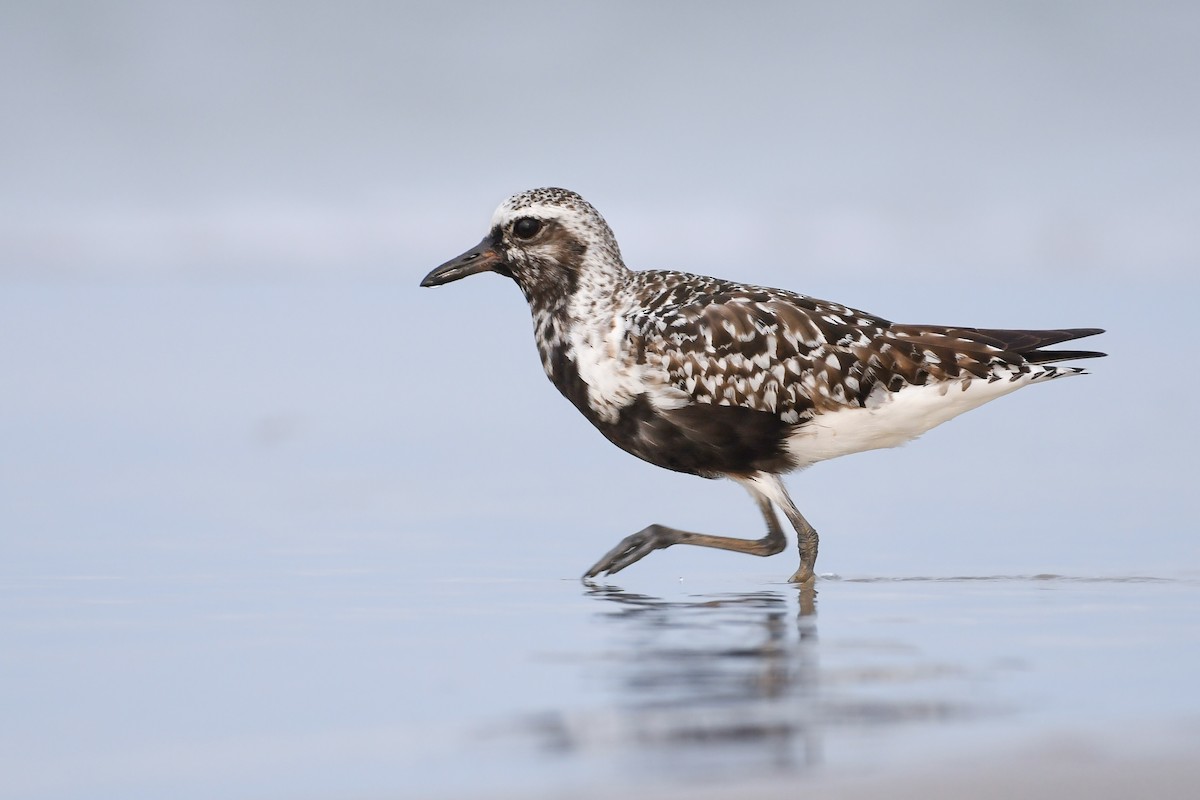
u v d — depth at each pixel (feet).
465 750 26.91
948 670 32.48
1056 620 37.93
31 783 25.70
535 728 28.25
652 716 28.86
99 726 28.86
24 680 32.24
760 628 37.19
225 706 30.12
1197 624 37.37
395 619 38.37
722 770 25.36
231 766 26.40
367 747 27.27
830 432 46.19
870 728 27.84
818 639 35.76
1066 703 29.63
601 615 39.01
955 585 43.11
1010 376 45.78
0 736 28.27
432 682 31.81
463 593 41.98
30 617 38.29
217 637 36.22
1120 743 26.76
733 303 45.80
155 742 27.89
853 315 46.21
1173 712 28.89
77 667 33.32
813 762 25.75
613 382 46.34
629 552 45.60
